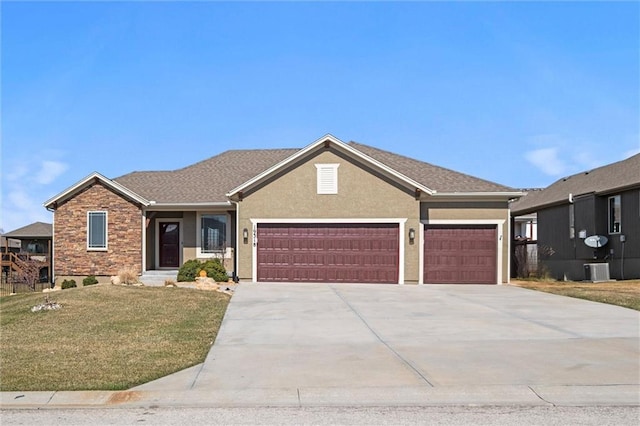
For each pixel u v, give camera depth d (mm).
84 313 13703
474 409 7031
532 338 11195
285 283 21734
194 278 21812
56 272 24156
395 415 6777
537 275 26109
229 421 6562
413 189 21922
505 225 22344
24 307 15008
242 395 7559
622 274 24156
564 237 28703
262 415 6789
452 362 9227
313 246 22078
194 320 13086
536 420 6582
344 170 22062
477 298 17500
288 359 9500
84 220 24047
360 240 21984
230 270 24172
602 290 19156
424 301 16781
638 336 11359
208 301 15961
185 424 6465
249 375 8516
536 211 32062
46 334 11391
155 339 10977
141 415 6824
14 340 10836
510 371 8664
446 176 23969
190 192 24859
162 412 6945
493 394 7578
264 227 22219
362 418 6656
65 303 14992
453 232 22375
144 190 25344
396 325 12766
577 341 10867
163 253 25047
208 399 7422
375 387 7863
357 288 20156
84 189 24109
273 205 22188
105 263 23906
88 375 8398
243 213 22250
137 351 9961
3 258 33656
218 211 24484
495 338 11219
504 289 20219
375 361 9320
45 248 41781
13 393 7598
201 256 24500
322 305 15828
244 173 26891
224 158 29109
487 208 22391
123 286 18422
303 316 13977
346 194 22047
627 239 23859
